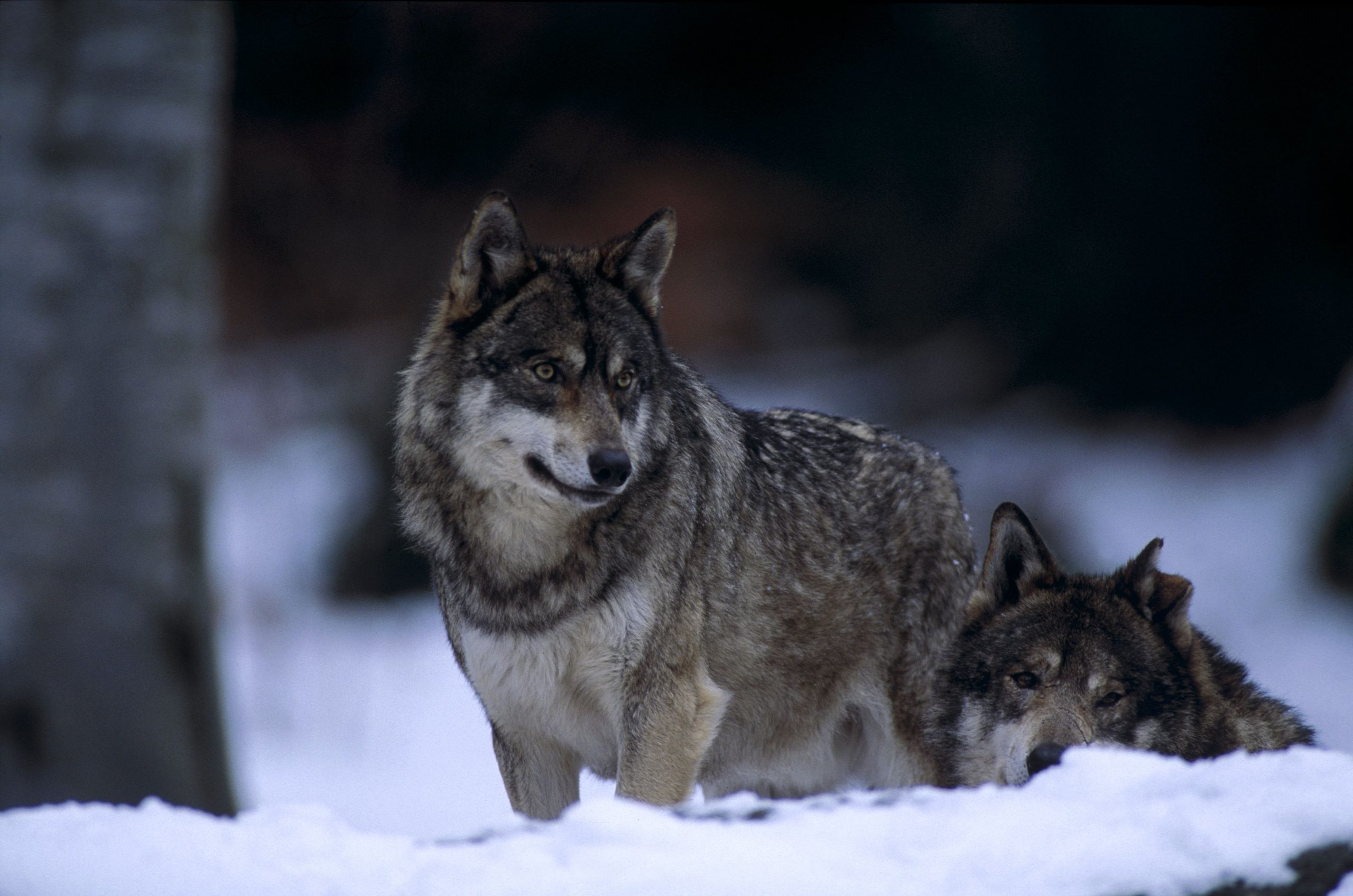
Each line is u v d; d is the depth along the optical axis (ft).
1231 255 154.92
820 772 46.70
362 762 86.69
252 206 130.52
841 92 166.20
